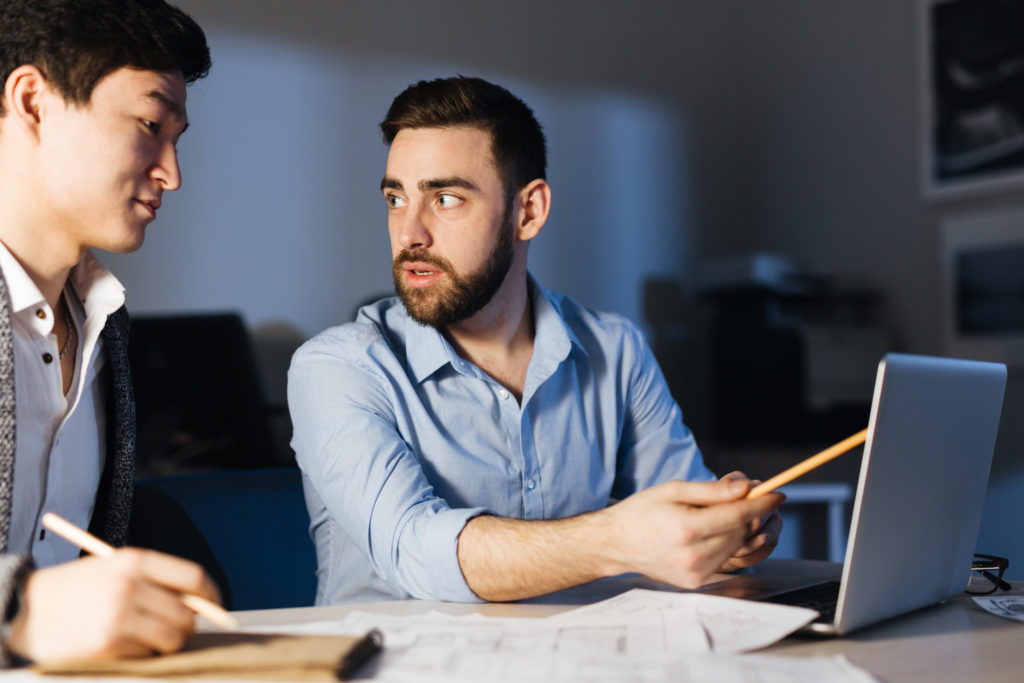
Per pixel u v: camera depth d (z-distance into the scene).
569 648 0.79
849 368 4.47
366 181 4.22
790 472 0.91
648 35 5.14
